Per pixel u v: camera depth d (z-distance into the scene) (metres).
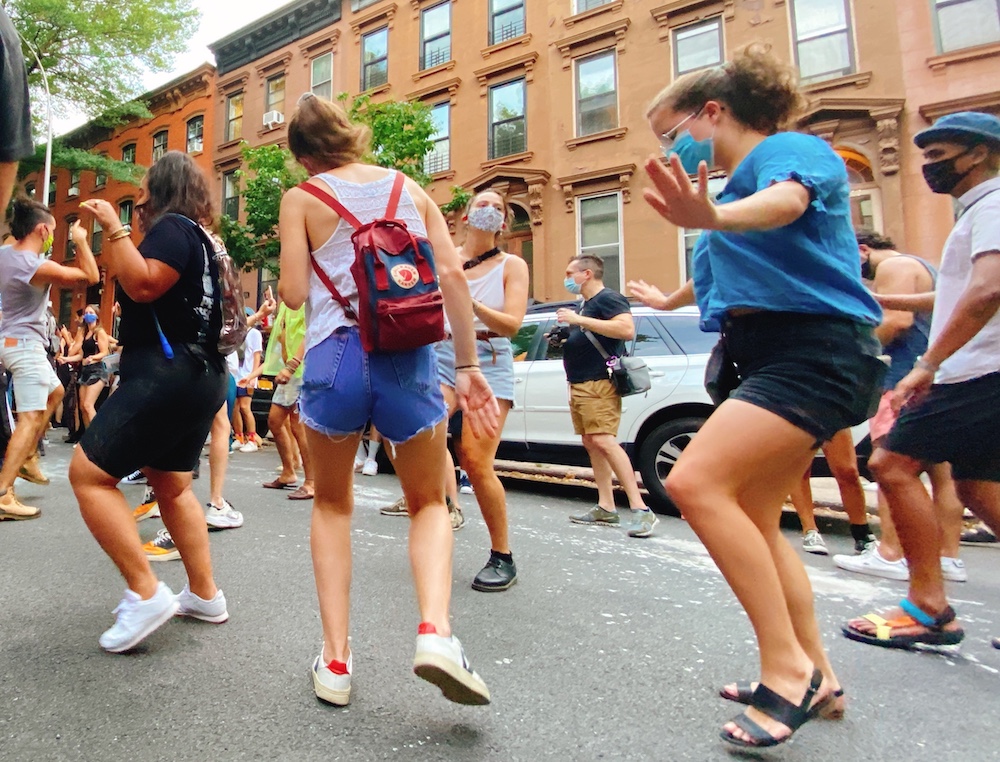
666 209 1.37
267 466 7.20
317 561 1.95
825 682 1.81
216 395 2.33
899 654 2.34
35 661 2.07
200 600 2.41
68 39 16.45
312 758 1.55
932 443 2.38
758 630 1.61
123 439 2.09
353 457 1.94
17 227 4.05
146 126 21.62
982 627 2.67
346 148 2.01
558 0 13.62
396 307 1.71
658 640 2.37
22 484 5.52
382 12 16.23
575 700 1.89
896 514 2.44
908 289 3.26
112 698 1.83
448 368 3.22
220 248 2.41
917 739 1.71
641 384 4.20
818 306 1.61
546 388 5.77
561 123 13.41
